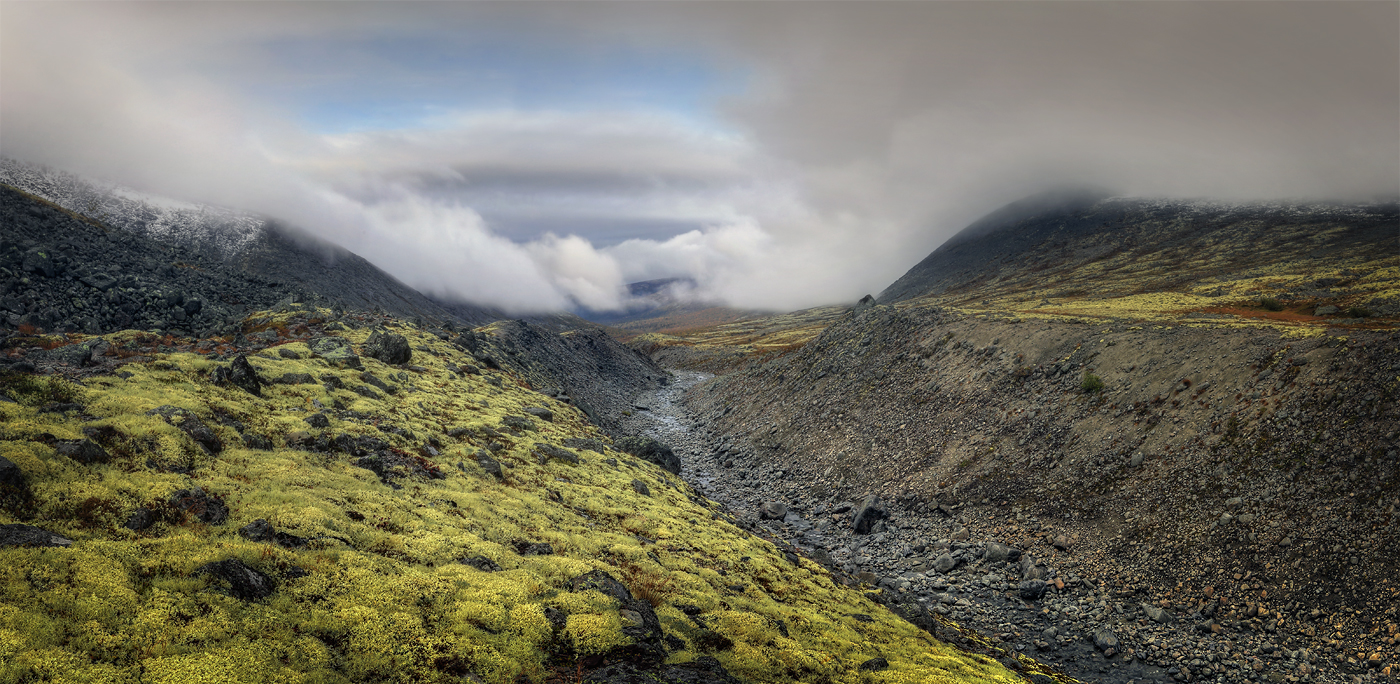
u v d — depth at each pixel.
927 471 68.06
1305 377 50.91
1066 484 56.34
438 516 30.31
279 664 16.56
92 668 14.32
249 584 19.25
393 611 20.73
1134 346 68.19
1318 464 44.53
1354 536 39.56
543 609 23.50
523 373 107.31
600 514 41.72
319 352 59.31
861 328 117.94
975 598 47.31
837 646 28.36
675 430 121.19
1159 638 39.94
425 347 83.38
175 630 16.30
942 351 91.81
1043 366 73.88
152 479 23.28
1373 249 172.12
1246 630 39.00
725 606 30.31
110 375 34.56
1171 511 48.25
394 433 42.25
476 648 20.16
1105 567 47.03
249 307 106.69
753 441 99.56
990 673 29.38
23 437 22.47
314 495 27.48
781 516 67.81
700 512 51.50
